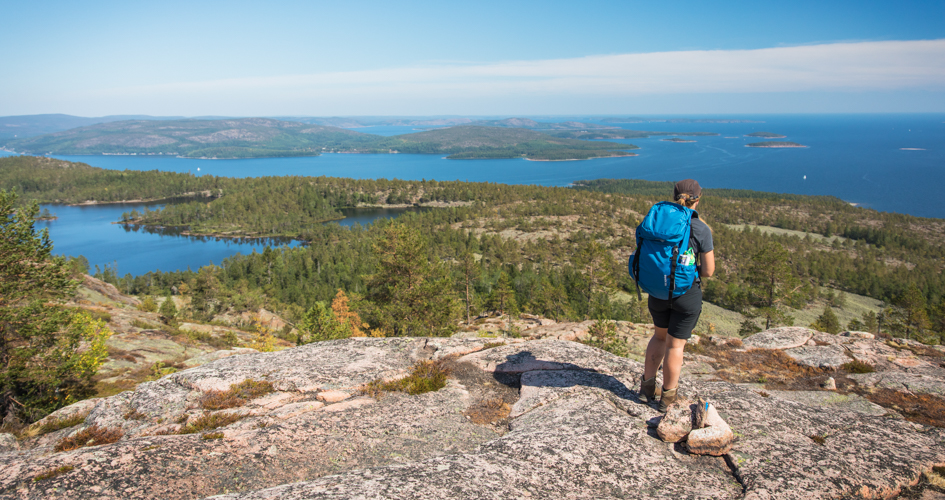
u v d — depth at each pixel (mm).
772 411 4387
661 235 3965
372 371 5902
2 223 15406
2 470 3193
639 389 4996
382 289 33562
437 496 2879
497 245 179875
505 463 3432
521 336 27922
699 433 3688
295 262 153375
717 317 95438
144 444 3729
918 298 45375
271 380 5598
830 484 3236
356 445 4102
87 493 3018
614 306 75688
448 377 5836
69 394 17219
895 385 6488
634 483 3291
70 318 16531
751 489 3166
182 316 66625
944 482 3387
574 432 3959
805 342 8695
